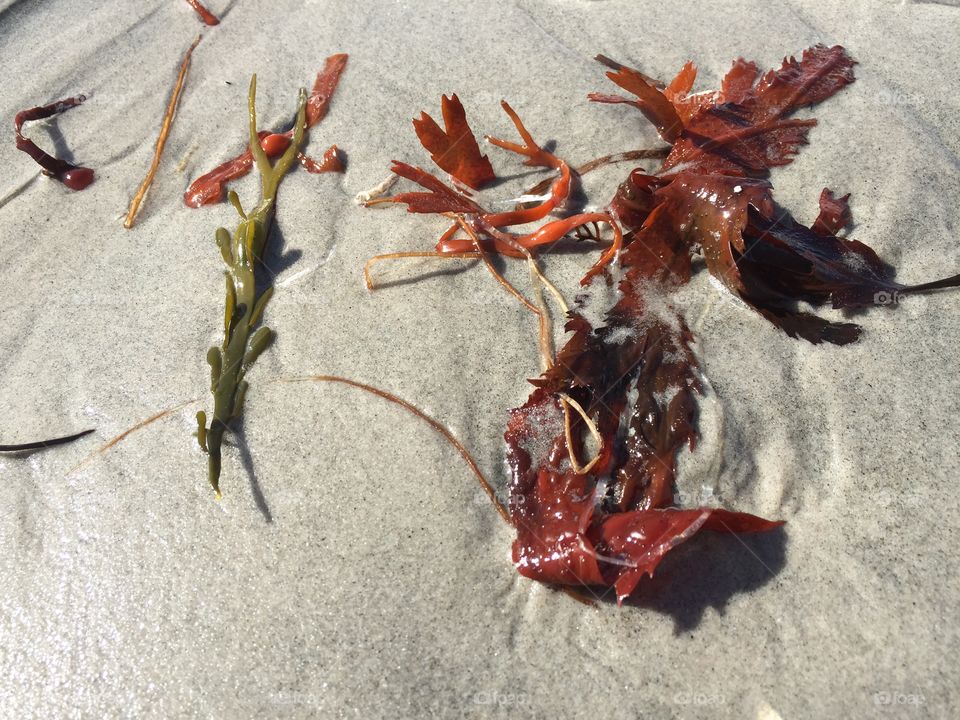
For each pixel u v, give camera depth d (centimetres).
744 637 20
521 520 21
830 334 24
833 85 31
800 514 21
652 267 25
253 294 27
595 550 20
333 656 20
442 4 37
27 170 33
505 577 21
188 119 34
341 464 23
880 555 20
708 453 22
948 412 23
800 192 28
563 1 37
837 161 29
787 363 23
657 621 20
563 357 23
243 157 32
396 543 21
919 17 35
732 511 21
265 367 25
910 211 27
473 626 20
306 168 31
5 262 30
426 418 23
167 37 38
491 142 30
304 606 21
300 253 28
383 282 27
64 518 23
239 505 23
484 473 22
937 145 29
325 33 36
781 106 30
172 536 22
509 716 19
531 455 22
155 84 36
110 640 21
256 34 37
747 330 24
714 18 35
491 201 29
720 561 21
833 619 20
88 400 25
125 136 34
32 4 40
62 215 31
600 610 20
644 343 24
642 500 21
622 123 31
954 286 25
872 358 24
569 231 26
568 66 33
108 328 27
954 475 22
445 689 20
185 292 28
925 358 24
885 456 22
